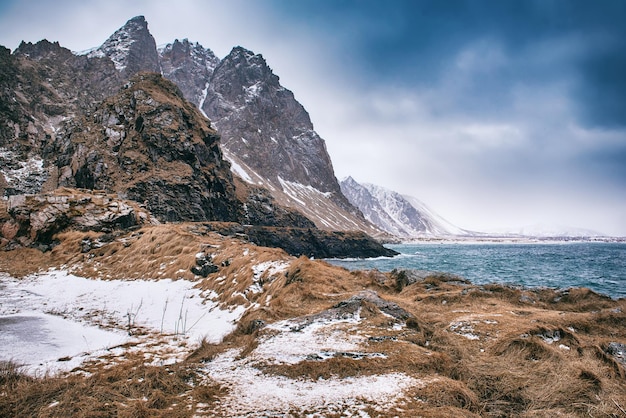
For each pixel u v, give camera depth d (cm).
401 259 11912
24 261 3441
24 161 9856
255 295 1852
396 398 696
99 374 882
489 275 5706
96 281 2683
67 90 14725
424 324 1190
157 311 1902
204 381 806
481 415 680
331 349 938
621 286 4416
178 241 3097
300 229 12625
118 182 7562
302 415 636
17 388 781
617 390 791
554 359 929
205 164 9712
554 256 11781
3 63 13212
